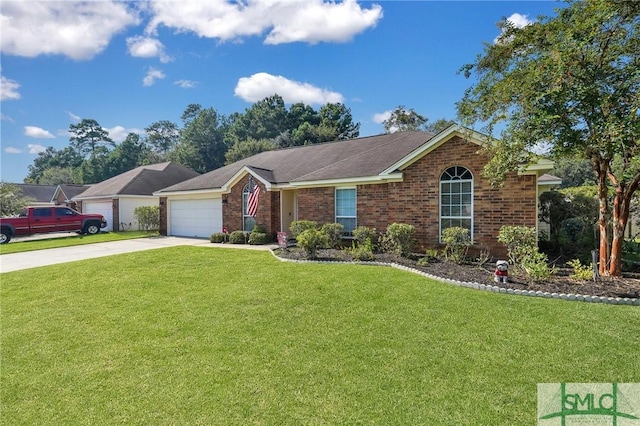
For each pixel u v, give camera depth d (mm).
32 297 8016
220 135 63000
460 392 3715
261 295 7418
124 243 18109
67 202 33969
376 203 13242
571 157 7367
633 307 6094
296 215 17969
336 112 57844
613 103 6188
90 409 3605
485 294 7004
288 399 3674
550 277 7957
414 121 44375
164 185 29281
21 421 3439
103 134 84062
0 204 26094
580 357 4391
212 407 3564
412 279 8258
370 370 4227
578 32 6312
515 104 7438
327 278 8562
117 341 5332
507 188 10438
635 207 11984
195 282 8836
